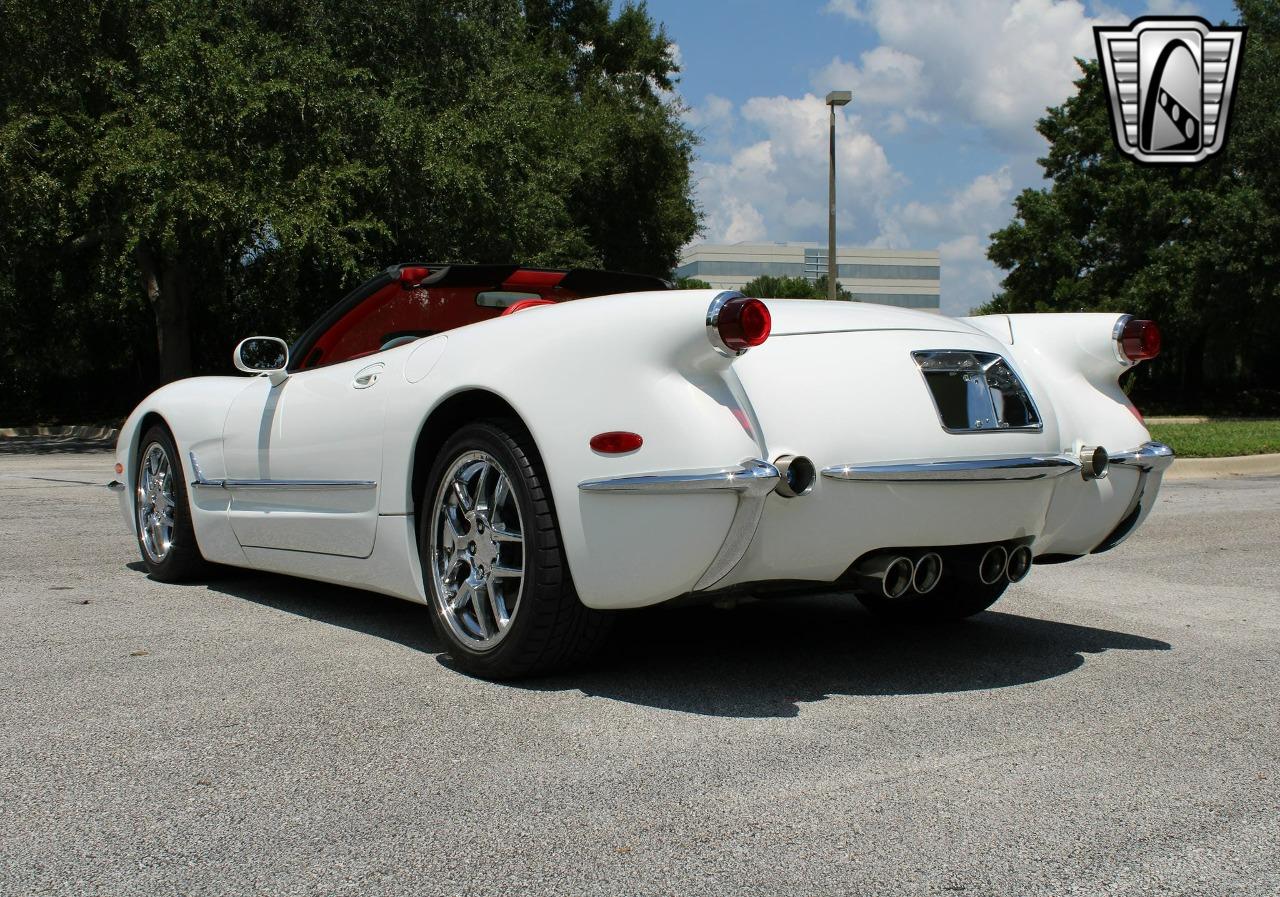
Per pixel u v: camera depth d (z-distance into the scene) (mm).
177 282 19578
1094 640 3740
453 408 3277
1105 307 33281
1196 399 36156
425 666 3266
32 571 4973
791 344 2953
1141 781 2318
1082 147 35938
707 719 2744
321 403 3801
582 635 2996
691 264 123562
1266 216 28859
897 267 128250
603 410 2785
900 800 2195
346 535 3643
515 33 22203
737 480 2594
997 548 3154
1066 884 1825
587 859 1912
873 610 4086
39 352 24312
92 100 18156
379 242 18000
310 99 16391
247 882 1821
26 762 2408
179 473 4629
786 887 1809
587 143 23453
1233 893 1794
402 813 2119
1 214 16656
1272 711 2865
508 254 19047
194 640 3596
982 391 3082
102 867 1879
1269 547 6035
